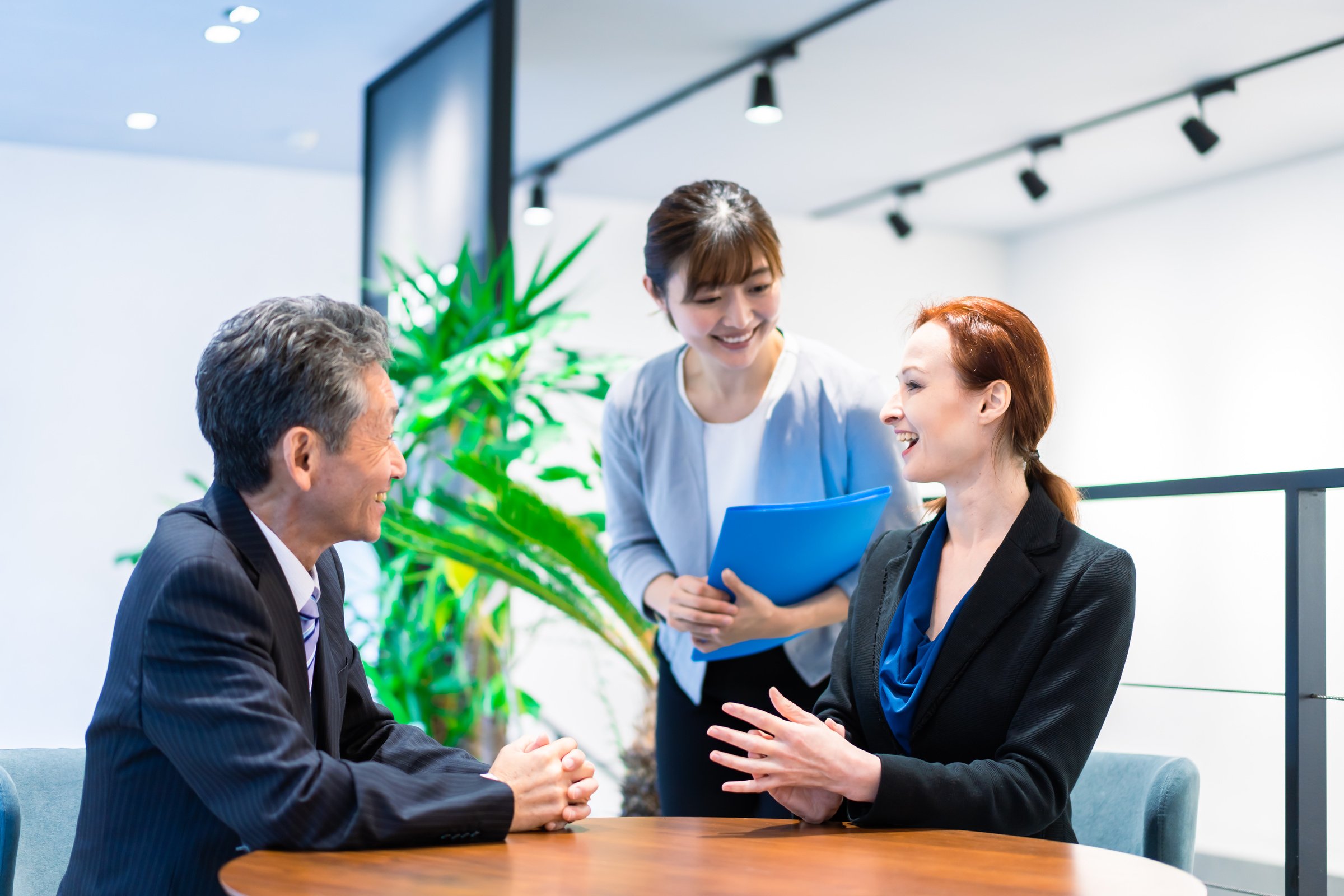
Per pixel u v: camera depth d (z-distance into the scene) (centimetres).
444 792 126
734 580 179
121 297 564
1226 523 621
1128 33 473
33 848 165
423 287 388
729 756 135
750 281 188
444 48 420
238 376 130
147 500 559
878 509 180
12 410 541
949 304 158
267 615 127
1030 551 148
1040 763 136
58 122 518
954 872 110
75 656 540
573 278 667
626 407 216
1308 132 595
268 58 451
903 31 469
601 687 494
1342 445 607
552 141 594
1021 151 618
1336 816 289
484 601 346
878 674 155
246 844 125
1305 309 629
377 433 135
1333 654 475
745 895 99
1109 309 730
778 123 573
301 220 600
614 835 131
